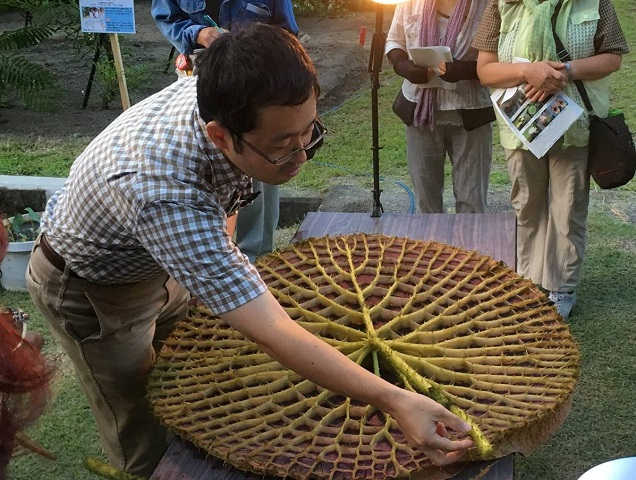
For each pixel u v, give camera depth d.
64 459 2.48
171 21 3.13
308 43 7.62
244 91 1.18
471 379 1.39
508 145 2.92
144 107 1.51
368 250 1.86
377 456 1.24
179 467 1.27
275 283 1.72
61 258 1.71
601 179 2.71
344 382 1.21
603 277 3.34
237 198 1.58
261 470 1.21
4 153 5.07
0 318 0.84
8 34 5.82
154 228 1.29
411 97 3.05
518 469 2.33
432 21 2.96
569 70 2.65
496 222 2.23
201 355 1.52
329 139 5.18
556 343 1.48
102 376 1.84
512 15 2.73
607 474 1.16
